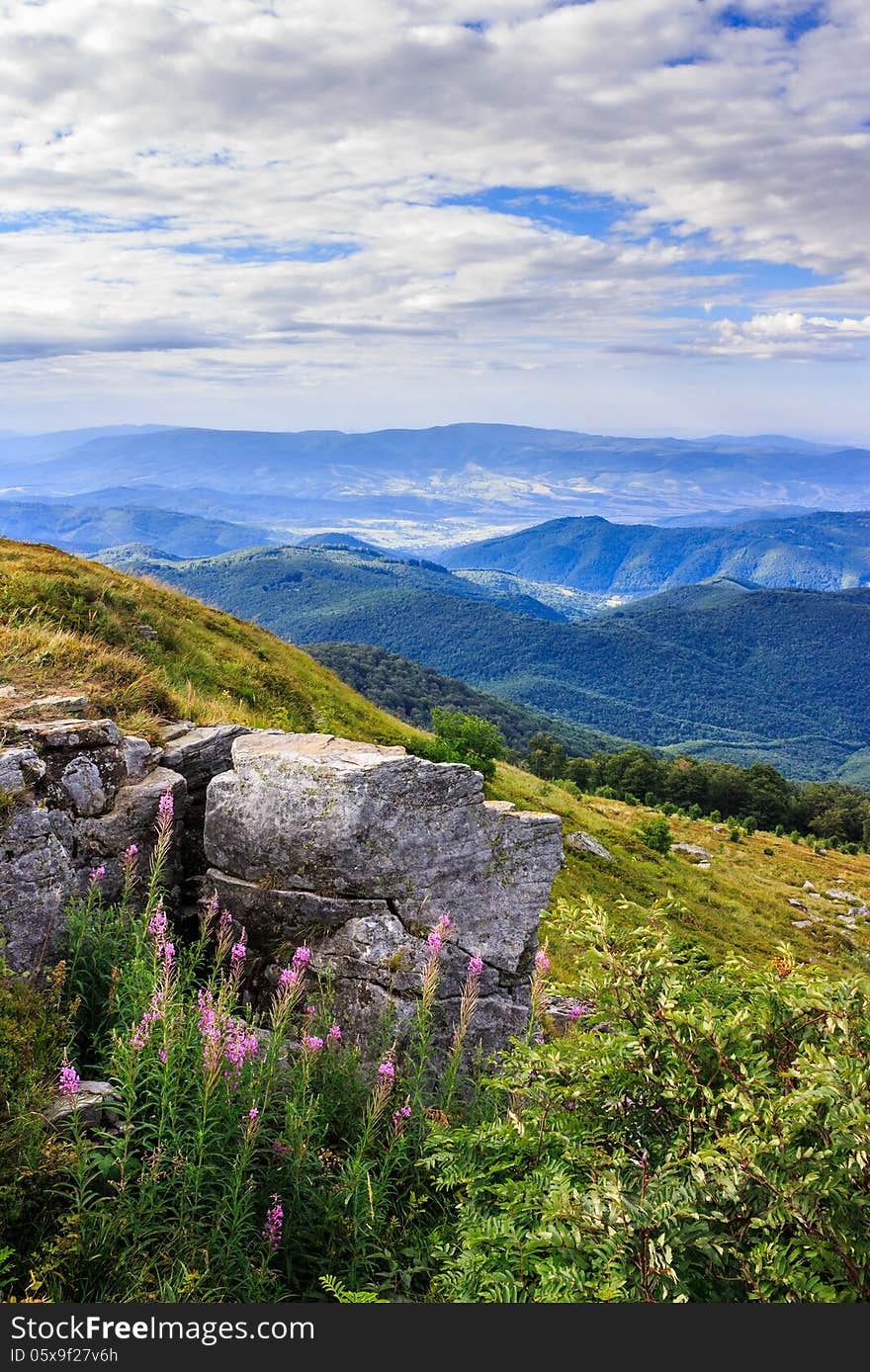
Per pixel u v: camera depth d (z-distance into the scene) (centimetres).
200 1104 588
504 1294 438
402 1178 664
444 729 4222
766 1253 420
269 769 960
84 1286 500
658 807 12550
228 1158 584
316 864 916
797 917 5950
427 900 925
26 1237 529
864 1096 463
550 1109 580
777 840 11162
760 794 15100
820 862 9475
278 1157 616
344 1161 646
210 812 969
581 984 656
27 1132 563
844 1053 529
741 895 6034
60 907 823
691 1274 445
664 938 650
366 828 913
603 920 650
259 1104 624
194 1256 526
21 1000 686
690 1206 449
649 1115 567
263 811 942
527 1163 573
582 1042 600
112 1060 642
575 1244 438
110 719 1095
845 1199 439
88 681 1232
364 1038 862
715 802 14962
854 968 5000
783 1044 582
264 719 2391
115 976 738
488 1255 482
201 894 973
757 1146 455
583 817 6097
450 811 962
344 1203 597
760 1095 532
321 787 927
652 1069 561
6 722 950
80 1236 507
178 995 685
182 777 1019
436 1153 602
